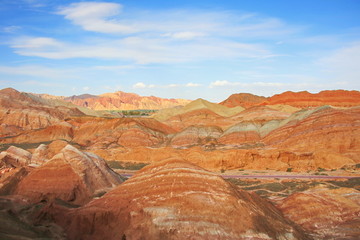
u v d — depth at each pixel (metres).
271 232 27.47
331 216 33.91
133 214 27.89
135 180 31.77
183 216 26.92
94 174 44.34
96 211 29.50
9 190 42.09
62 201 34.78
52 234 28.81
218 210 27.42
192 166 31.95
